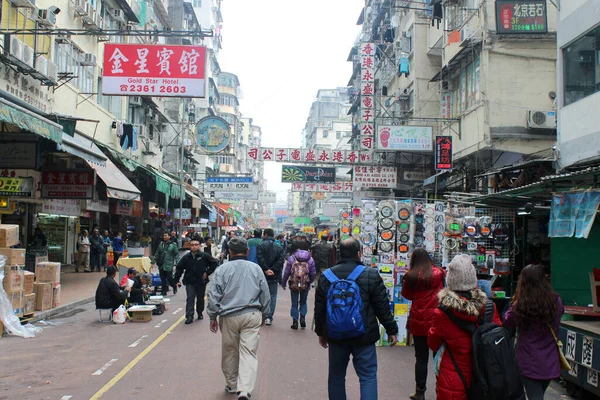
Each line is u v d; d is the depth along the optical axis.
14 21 12.70
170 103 37.38
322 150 25.33
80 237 19.77
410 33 26.17
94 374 6.43
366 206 9.44
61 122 13.28
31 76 13.49
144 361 7.12
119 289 10.38
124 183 15.80
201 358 7.29
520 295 4.53
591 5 11.08
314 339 8.84
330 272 4.75
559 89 12.20
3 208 14.49
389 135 21.16
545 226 10.41
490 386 3.62
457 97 19.69
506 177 14.66
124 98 23.59
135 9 23.62
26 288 9.91
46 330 9.41
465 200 10.18
